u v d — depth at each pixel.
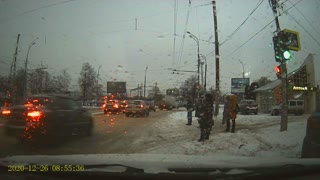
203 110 12.56
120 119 26.86
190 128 18.88
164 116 33.34
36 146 10.81
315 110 8.06
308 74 32.56
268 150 10.30
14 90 32.62
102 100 39.41
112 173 4.79
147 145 11.85
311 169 5.20
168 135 15.17
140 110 31.88
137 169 5.01
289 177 5.02
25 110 11.23
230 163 5.60
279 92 39.78
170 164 5.50
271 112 36.06
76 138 13.36
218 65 28.45
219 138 12.87
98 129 17.69
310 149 7.50
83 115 13.84
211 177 4.72
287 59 14.80
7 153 9.20
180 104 81.94
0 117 13.02
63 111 12.30
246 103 40.44
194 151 10.27
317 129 7.45
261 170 4.95
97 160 5.88
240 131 15.82
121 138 13.88
